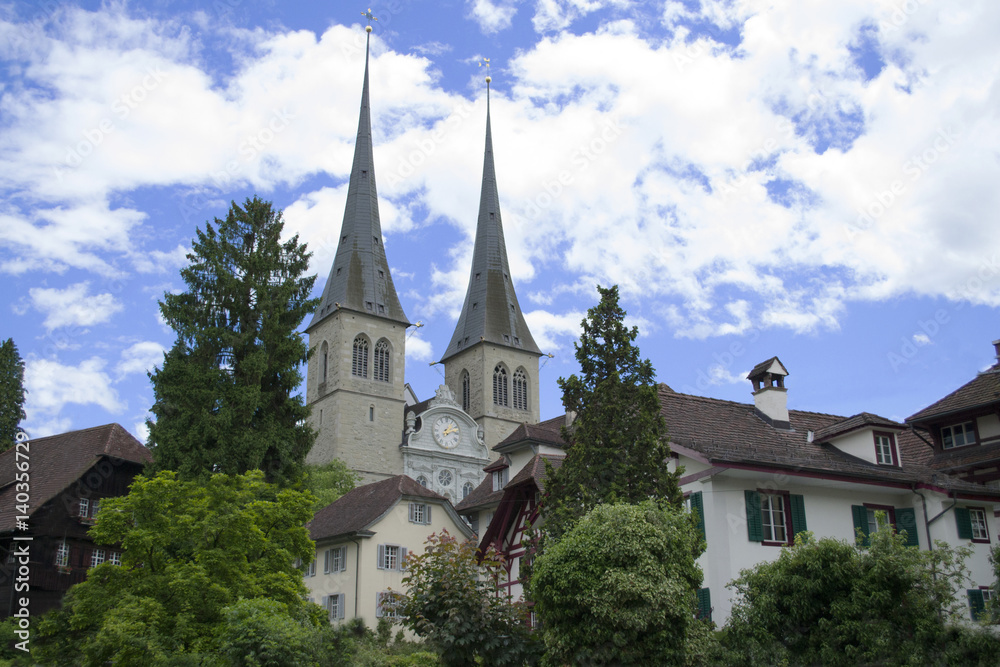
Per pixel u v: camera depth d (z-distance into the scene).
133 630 20.73
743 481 25.27
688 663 16.55
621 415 21.75
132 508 24.48
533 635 18.69
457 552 19.38
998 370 32.66
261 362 37.34
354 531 41.72
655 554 17.06
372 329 113.19
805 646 18.75
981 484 30.52
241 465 36.12
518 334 124.94
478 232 131.12
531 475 30.31
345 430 107.44
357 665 21.11
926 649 17.31
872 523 27.22
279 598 24.53
